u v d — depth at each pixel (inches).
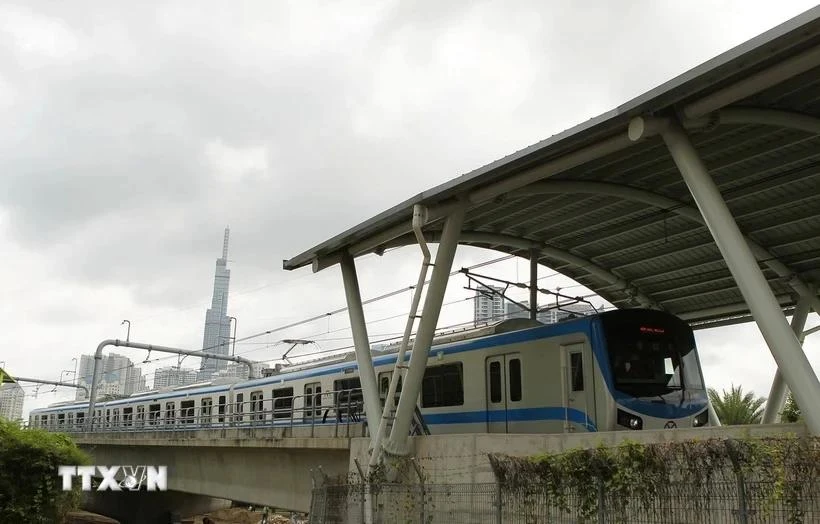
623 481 421.7
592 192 716.0
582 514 442.0
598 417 686.5
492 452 591.5
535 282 925.8
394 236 749.3
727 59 433.1
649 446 416.2
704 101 494.6
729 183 720.3
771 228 794.8
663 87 471.8
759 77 459.8
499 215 832.3
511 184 626.8
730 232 487.5
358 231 749.9
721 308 991.6
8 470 729.6
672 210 758.5
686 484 394.6
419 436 680.4
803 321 859.4
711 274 925.2
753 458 369.1
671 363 717.9
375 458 689.6
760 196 736.3
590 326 714.2
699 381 727.7
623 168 690.8
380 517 638.5
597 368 697.0
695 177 505.0
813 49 430.6
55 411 2257.6
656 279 979.9
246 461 1058.7
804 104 572.1
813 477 350.6
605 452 440.1
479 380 832.3
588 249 939.3
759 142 638.5
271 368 1413.6
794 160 665.0
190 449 1229.1
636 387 689.6
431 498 588.1
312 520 742.5
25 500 725.9
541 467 477.7
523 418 768.3
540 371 757.9
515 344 796.6
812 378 442.0
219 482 1133.7
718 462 384.5
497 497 514.0
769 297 466.0
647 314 728.3
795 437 377.4
